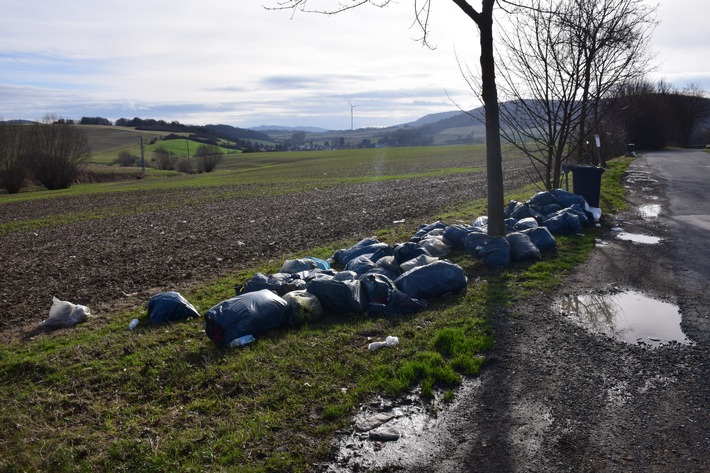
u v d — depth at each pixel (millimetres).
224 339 6094
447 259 9352
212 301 8328
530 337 5883
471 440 4035
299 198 26703
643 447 3891
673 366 5160
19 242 17141
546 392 4703
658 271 8430
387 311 6723
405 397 4680
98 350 6395
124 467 3873
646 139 56188
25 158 53438
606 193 17344
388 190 27828
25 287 10336
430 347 5664
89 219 23484
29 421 4660
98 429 4520
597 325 6223
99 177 68312
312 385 4922
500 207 9336
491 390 4770
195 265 11500
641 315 6547
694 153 45500
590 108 12977
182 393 5047
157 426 4453
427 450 3934
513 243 9008
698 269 8500
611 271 8445
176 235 16156
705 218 13008
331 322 6594
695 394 4621
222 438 4109
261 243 13664
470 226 10758
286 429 4238
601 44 11773
